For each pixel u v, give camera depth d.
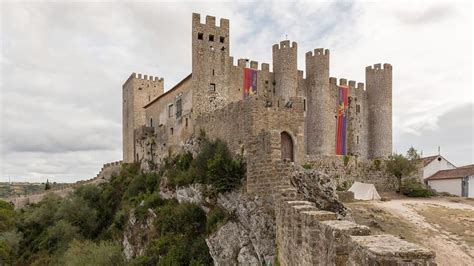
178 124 49.19
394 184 55.34
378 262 5.52
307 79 55.59
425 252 5.44
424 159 67.00
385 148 59.97
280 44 51.12
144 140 60.69
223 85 46.53
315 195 24.22
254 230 23.89
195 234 31.45
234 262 25.03
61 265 43.25
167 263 29.58
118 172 68.06
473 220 35.59
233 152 32.22
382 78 60.69
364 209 37.97
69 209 56.09
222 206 29.34
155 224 37.12
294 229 13.04
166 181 42.25
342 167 51.22
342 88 58.44
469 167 60.50
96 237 52.25
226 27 47.62
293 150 30.84
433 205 43.19
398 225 33.41
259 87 49.88
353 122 59.19
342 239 7.64
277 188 22.44
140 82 73.31
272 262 21.48
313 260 9.93
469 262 26.38
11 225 60.88
